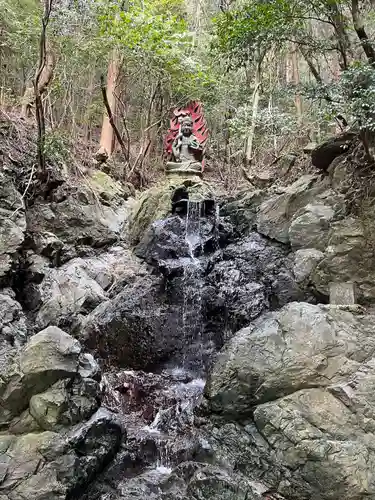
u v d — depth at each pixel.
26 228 7.84
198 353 7.40
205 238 9.23
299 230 7.89
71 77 11.10
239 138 12.64
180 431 5.62
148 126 12.66
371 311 6.32
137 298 7.90
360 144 7.74
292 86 8.20
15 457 4.36
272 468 4.78
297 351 5.30
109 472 4.96
